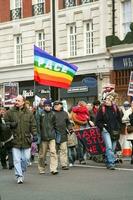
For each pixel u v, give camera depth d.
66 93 42.97
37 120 18.42
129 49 38.25
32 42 46.12
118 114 19.31
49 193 14.00
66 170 19.25
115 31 40.09
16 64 47.34
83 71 41.91
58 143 19.48
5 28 48.41
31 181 16.50
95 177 17.02
